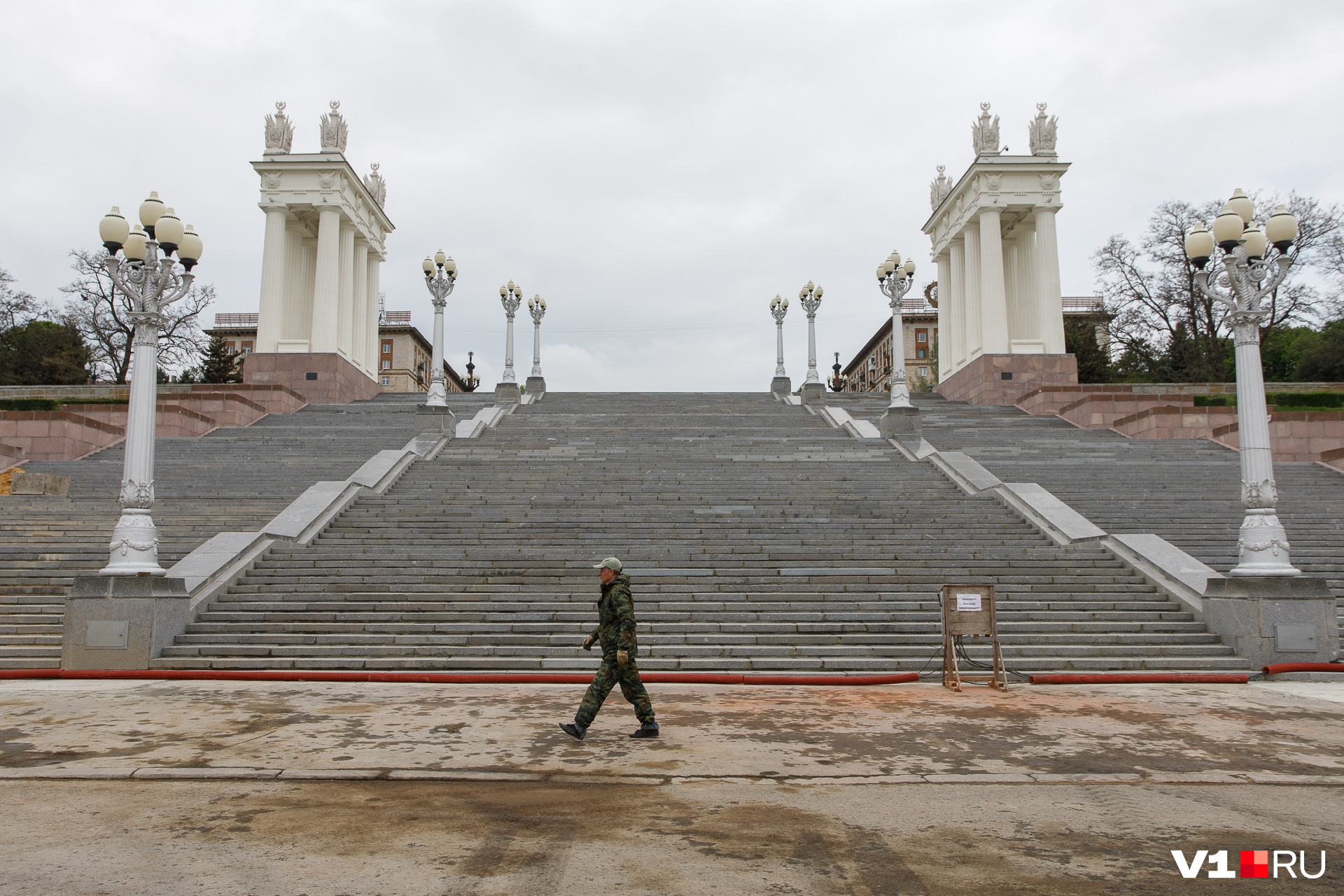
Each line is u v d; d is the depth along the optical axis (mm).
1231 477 21766
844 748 7652
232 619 13297
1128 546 15539
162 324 13227
